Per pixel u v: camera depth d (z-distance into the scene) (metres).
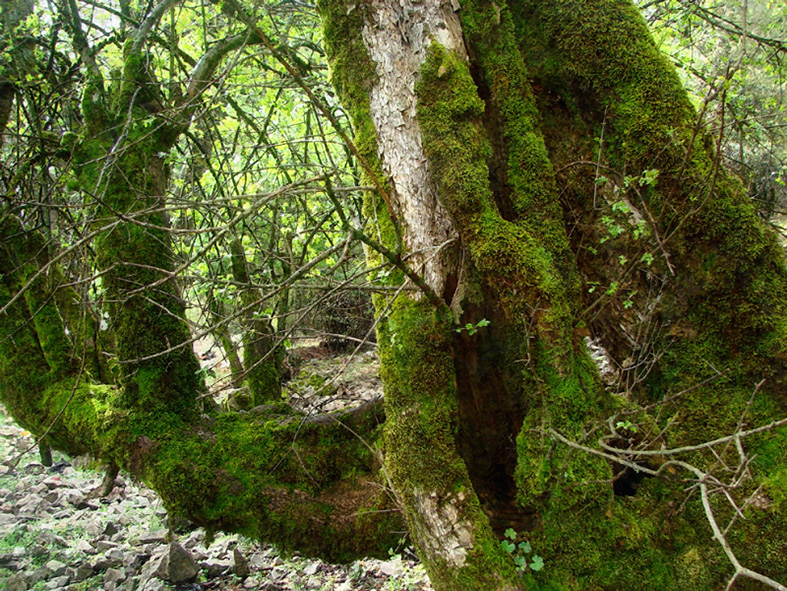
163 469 2.70
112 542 4.39
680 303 2.33
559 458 2.10
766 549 1.97
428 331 2.32
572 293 2.37
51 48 3.72
